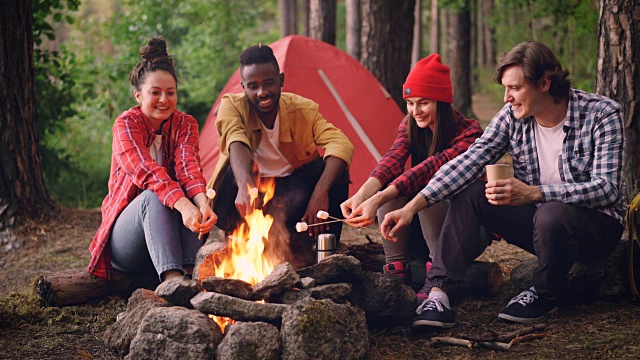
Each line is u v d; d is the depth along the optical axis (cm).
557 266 325
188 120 380
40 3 673
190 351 273
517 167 350
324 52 678
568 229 319
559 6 1114
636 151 481
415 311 331
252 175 405
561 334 313
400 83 823
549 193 321
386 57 813
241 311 284
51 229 559
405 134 383
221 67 1240
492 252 482
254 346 271
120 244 366
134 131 360
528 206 339
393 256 375
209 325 281
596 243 334
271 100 384
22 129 567
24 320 358
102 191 771
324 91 651
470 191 336
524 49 319
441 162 358
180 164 364
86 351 319
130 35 1071
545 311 333
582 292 353
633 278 342
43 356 313
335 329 279
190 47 1188
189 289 298
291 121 402
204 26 1227
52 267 484
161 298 314
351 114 648
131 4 1157
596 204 319
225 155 393
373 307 322
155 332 279
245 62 379
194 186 353
